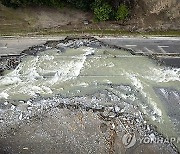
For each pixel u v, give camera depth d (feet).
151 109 92.48
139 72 99.30
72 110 91.56
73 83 98.27
